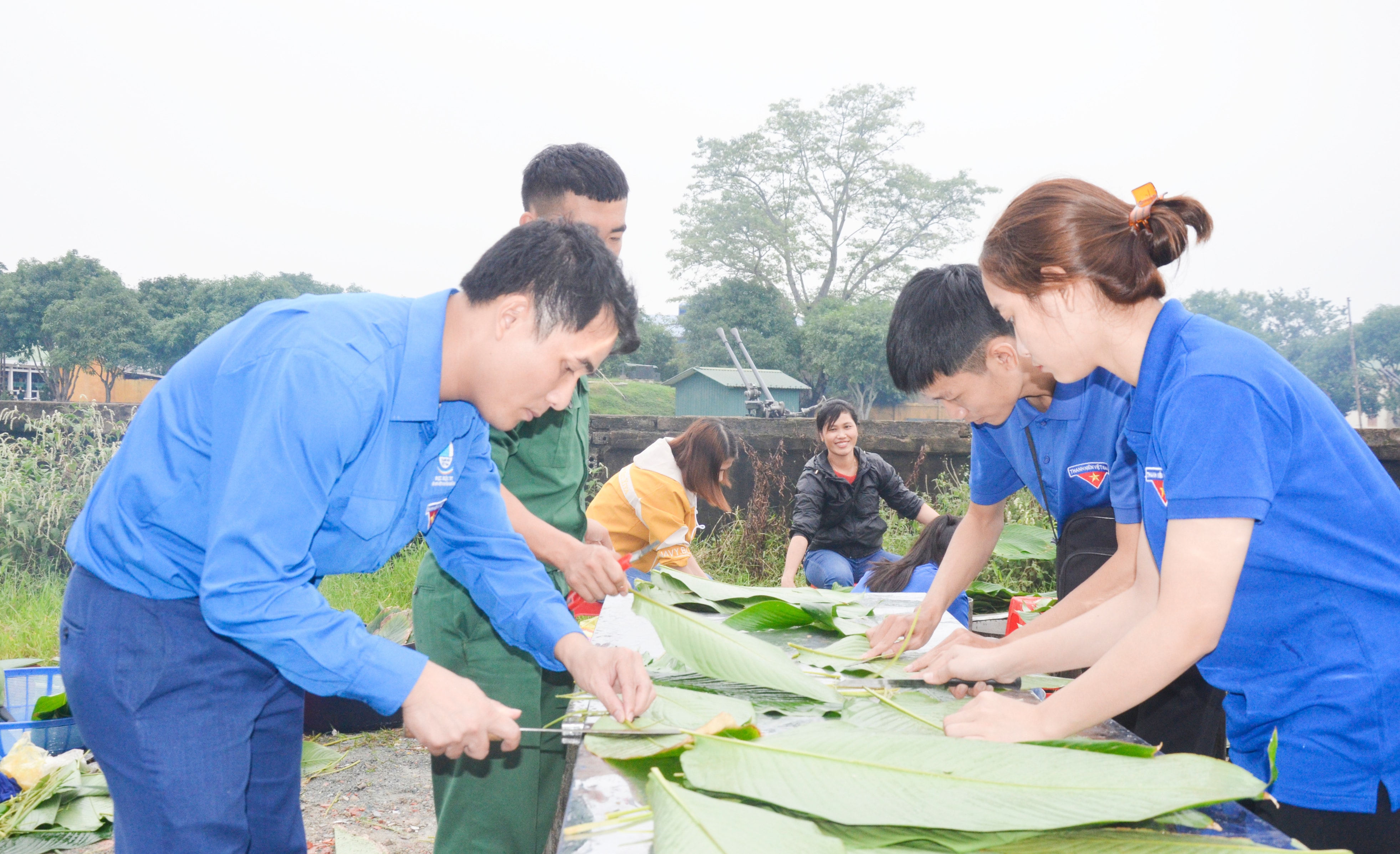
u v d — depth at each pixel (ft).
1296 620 4.07
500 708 4.09
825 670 5.52
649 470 12.35
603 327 4.29
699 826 3.20
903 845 3.34
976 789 3.45
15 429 22.18
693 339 173.68
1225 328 4.11
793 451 23.58
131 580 4.32
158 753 4.33
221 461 4.05
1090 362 4.31
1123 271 4.00
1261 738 4.37
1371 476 4.06
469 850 6.63
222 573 3.73
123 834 4.49
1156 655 3.81
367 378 4.04
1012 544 15.53
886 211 176.35
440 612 6.67
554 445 7.37
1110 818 3.18
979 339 5.61
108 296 168.45
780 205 179.32
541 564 6.40
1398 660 3.95
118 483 4.36
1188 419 3.86
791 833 3.18
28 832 8.72
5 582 18.83
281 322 4.18
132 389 173.27
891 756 3.74
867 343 152.66
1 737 9.84
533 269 4.16
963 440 22.99
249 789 5.20
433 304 4.43
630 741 4.09
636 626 6.35
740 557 22.66
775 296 170.71
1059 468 6.93
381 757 11.34
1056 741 3.90
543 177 7.64
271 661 3.90
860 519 16.24
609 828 3.34
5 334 169.78
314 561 4.19
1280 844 3.26
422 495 4.82
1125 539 6.03
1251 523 3.78
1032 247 4.09
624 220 7.89
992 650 5.01
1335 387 196.13
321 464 3.90
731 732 4.10
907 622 5.93
